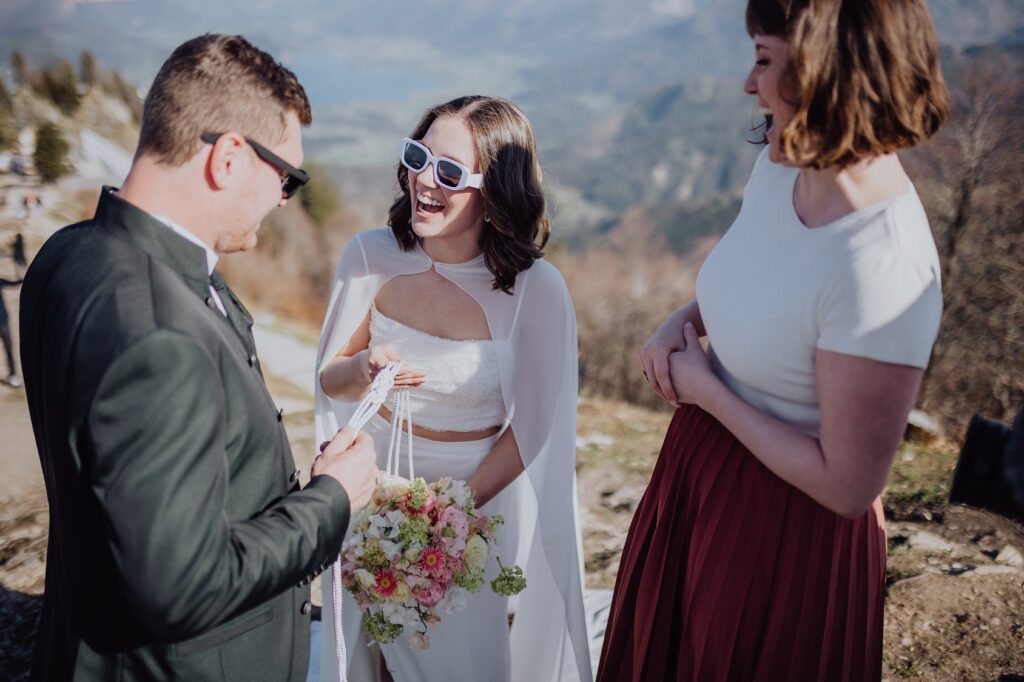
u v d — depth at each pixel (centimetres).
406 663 220
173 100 128
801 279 140
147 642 134
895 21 122
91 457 115
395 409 212
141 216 129
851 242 134
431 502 192
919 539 335
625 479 449
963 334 893
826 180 139
